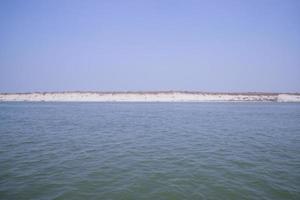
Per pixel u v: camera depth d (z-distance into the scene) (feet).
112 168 46.50
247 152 60.39
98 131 94.73
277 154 58.29
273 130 99.96
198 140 76.89
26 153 57.88
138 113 186.19
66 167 46.88
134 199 33.14
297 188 36.91
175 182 39.29
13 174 42.42
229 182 39.32
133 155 56.70
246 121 134.10
